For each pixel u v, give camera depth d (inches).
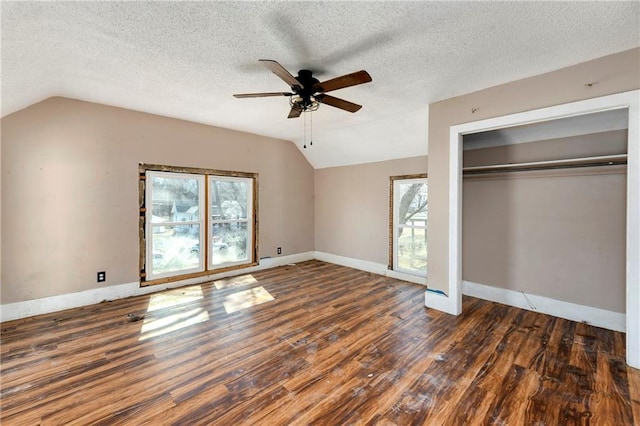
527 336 102.5
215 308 128.9
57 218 124.4
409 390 73.5
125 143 141.3
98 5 62.7
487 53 86.1
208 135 170.1
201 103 131.2
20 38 70.9
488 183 139.9
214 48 83.0
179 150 159.0
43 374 79.7
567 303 118.2
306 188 227.5
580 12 66.9
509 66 94.0
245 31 74.4
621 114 102.7
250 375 79.8
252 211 194.4
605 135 109.0
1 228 112.9
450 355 90.0
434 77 102.7
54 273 124.0
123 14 66.4
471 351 92.4
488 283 140.9
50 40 76.0
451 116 121.8
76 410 66.3
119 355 89.6
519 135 127.4
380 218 190.5
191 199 167.0
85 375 79.3
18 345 95.3
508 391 73.0
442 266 126.2
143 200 147.9
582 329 108.0
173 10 65.5
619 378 77.8
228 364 85.0
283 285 164.2
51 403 68.5
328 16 68.3
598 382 76.2
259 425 62.2
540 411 66.1
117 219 139.9
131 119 142.6
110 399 69.9
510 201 133.4
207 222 172.6
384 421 63.2
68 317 118.0
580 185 115.0
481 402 69.1
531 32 75.2
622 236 106.3
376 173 192.4
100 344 96.2
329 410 66.6
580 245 115.1
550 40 79.1
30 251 118.7
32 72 90.4
